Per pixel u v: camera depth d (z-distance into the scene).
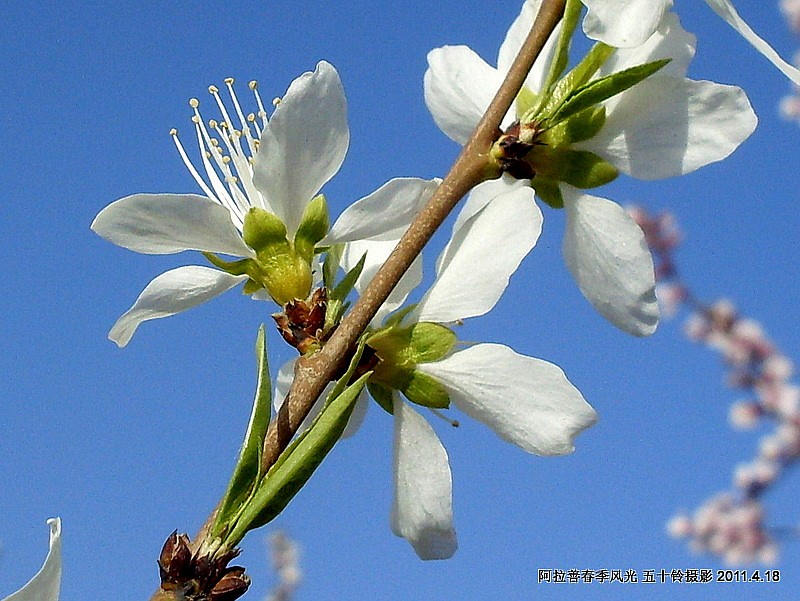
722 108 0.17
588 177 0.17
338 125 0.17
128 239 0.17
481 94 0.19
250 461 0.15
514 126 0.17
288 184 0.17
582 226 0.18
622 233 0.17
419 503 0.18
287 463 0.15
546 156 0.17
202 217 0.17
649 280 0.17
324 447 0.15
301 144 0.17
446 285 0.17
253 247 0.17
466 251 0.18
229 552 0.15
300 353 0.17
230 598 0.15
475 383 0.17
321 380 0.16
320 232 0.17
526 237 0.17
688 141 0.17
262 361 0.16
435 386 0.17
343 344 0.16
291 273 0.17
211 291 0.18
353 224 0.17
